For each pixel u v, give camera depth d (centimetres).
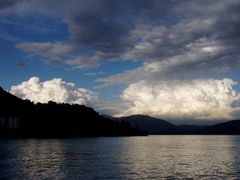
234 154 14275
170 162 10425
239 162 10500
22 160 10288
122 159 11319
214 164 9862
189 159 11681
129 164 9600
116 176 7075
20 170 7725
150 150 17288
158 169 8438
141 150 17200
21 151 14688
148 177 7019
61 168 8275
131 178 6850
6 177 6681
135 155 13425
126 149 18012
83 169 8144
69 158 11400
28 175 6969
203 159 11675
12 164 9038
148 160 11088
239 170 8319
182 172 7875
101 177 6900
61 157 11781
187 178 6925
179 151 16575
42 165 8900
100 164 9438
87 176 6988
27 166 8588
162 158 12031
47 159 10812
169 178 6906
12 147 17888
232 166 9281
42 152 14325
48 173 7319
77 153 14088
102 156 12588
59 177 6775
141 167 8856
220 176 7219
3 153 13212
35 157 11538
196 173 7706
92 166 8856
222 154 14288
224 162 10500
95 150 16500
